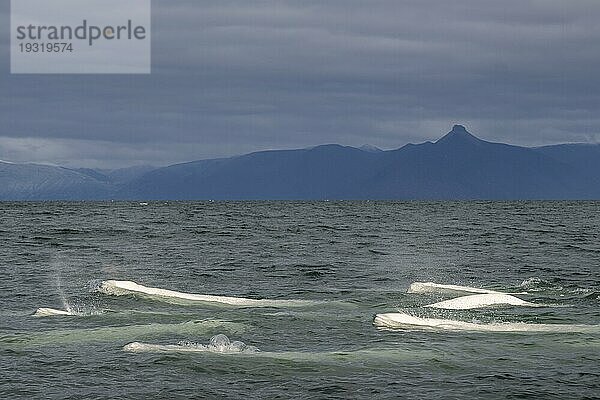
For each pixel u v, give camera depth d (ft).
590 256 216.54
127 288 136.05
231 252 230.48
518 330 102.53
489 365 84.17
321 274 175.42
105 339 96.17
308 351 90.48
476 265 194.08
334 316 114.21
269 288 151.94
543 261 203.21
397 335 99.50
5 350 90.02
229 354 87.10
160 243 263.29
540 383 77.15
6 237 287.28
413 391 74.33
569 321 111.14
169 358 85.40
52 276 167.84
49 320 111.75
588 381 78.13
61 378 77.97
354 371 81.10
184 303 127.54
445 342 94.94
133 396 72.38
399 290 147.95
